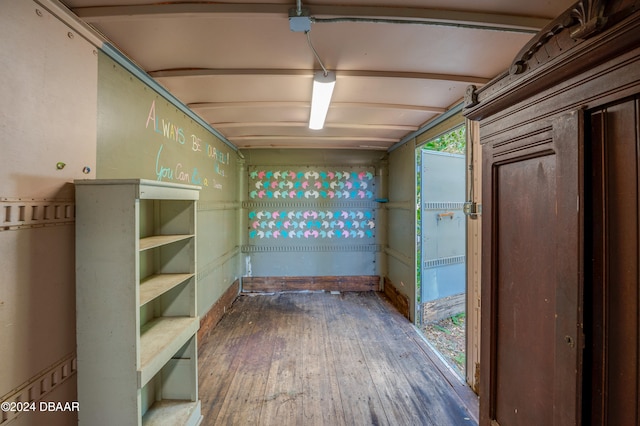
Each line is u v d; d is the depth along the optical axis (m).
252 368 2.40
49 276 1.13
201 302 2.88
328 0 1.24
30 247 1.06
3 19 0.97
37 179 1.09
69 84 1.23
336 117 2.85
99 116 1.42
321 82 1.85
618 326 0.59
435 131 2.86
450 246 3.79
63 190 1.20
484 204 1.05
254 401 2.00
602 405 0.62
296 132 3.47
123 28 1.38
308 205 4.50
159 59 1.68
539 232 0.80
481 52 1.64
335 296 4.29
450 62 1.75
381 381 2.23
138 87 1.77
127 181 1.23
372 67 1.81
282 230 4.49
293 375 2.30
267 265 4.48
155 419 1.68
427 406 1.96
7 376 0.98
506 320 0.95
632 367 0.57
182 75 1.83
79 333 1.24
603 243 0.62
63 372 1.20
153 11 1.25
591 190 0.64
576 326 0.65
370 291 4.54
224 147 3.68
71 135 1.25
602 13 0.56
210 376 2.29
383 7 1.28
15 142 1.01
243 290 4.46
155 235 1.82
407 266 3.57
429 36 1.47
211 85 2.03
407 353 2.66
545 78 0.73
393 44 1.55
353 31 1.43
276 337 2.97
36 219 1.08
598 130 0.62
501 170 0.98
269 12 1.26
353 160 4.52
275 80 1.96
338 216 4.54
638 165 0.56
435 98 2.32
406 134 3.54
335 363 2.48
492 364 1.01
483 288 1.06
